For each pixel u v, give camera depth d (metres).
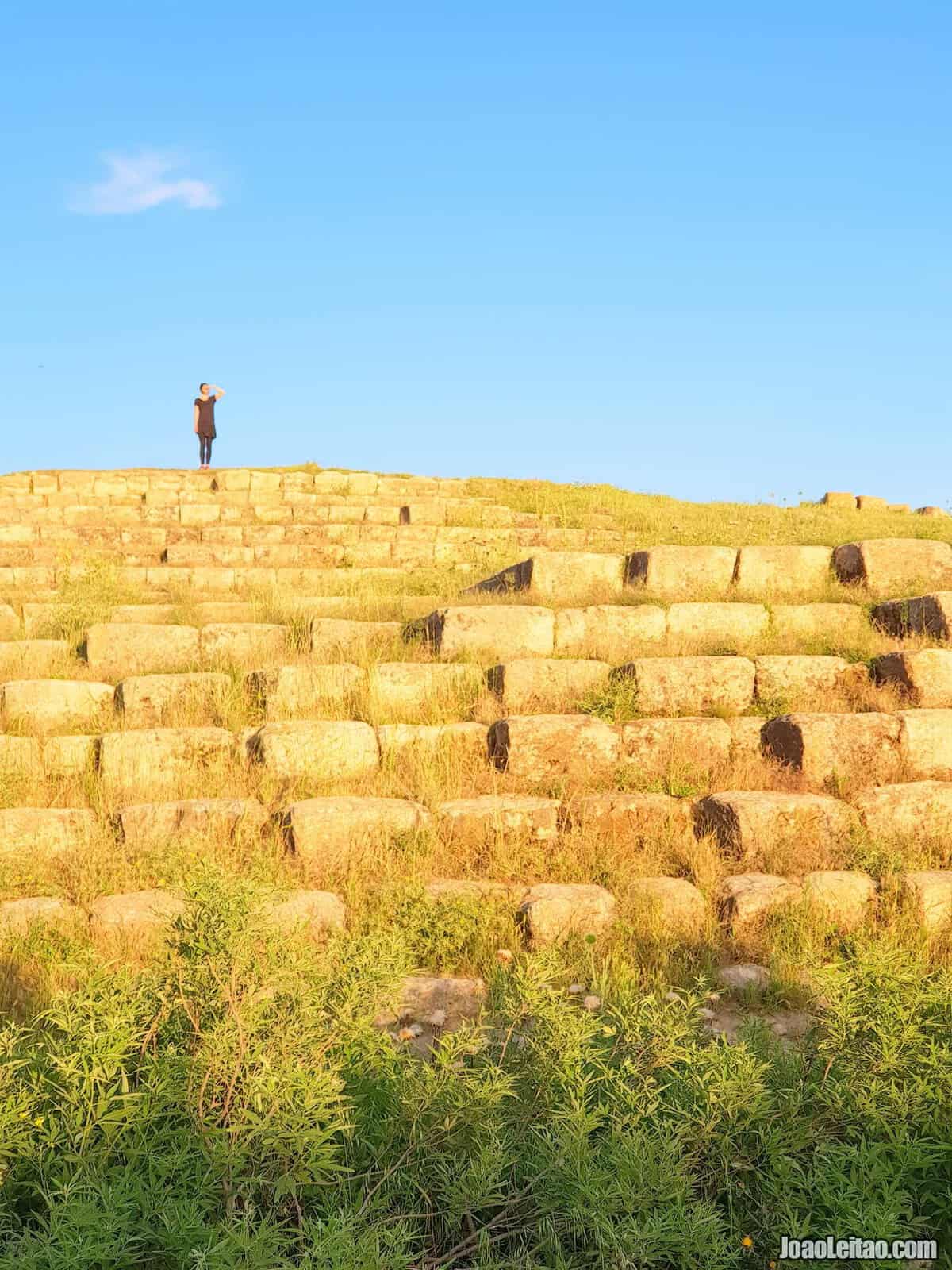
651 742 7.63
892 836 6.80
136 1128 3.14
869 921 6.07
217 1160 3.00
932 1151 3.43
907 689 8.19
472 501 17.50
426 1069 3.48
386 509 16.42
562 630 9.34
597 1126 3.51
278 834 6.56
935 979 4.75
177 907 5.59
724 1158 3.33
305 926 4.57
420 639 9.39
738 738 7.77
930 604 9.00
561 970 4.48
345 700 8.30
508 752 7.52
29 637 9.82
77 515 16.02
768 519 16.78
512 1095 3.52
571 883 6.37
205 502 17.33
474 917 5.80
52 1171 3.06
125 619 10.62
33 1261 2.62
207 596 11.88
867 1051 3.81
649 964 5.54
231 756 7.50
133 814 6.61
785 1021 5.07
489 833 6.73
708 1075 3.53
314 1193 3.13
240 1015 3.38
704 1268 2.97
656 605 9.61
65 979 5.05
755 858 6.59
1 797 6.83
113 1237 2.76
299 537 15.17
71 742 7.38
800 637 9.20
